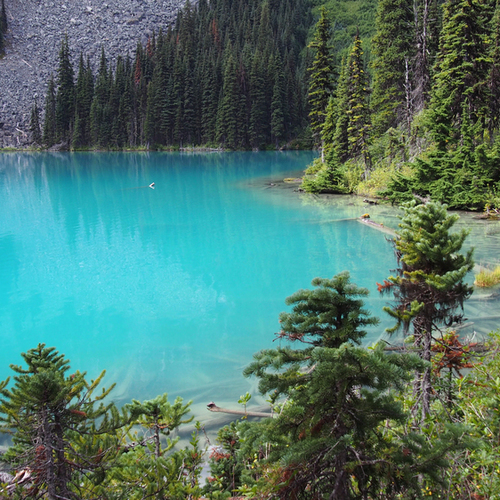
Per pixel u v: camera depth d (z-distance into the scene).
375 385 2.89
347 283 3.25
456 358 5.04
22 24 136.00
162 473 4.08
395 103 39.56
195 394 8.34
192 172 52.84
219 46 119.69
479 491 3.43
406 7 39.34
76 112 103.00
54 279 15.49
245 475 3.60
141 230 22.62
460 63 27.80
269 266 16.12
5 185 41.19
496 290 12.20
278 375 3.21
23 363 10.01
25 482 3.46
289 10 157.88
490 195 23.34
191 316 12.14
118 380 8.99
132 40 141.62
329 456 2.76
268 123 103.19
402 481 2.89
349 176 34.62
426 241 4.73
